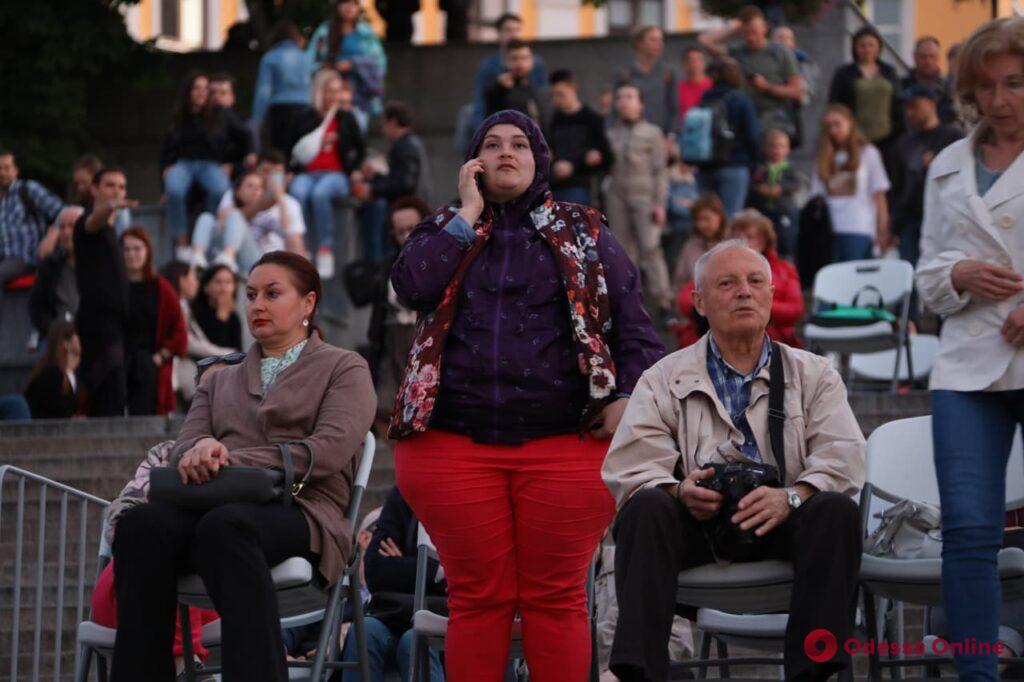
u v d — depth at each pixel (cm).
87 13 5338
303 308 1664
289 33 4222
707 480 1470
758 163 3688
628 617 1427
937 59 4059
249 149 4012
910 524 1560
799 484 1488
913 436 1700
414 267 1530
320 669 1555
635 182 3691
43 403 3098
